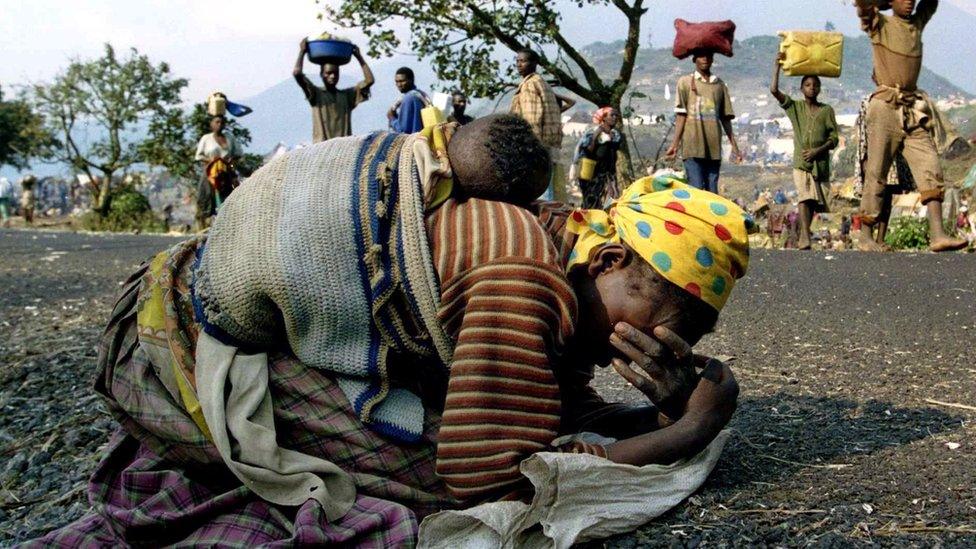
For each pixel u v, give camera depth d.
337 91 11.48
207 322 2.54
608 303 2.51
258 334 2.53
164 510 2.47
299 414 2.52
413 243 2.44
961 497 2.74
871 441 3.25
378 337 2.50
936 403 3.74
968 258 8.54
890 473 2.94
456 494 2.44
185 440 2.50
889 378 4.18
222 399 2.45
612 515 2.52
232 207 2.57
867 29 8.92
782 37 10.30
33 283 8.50
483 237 2.42
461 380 2.37
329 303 2.45
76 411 4.22
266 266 2.44
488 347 2.36
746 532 2.53
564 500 2.45
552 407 2.41
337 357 2.50
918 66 8.92
